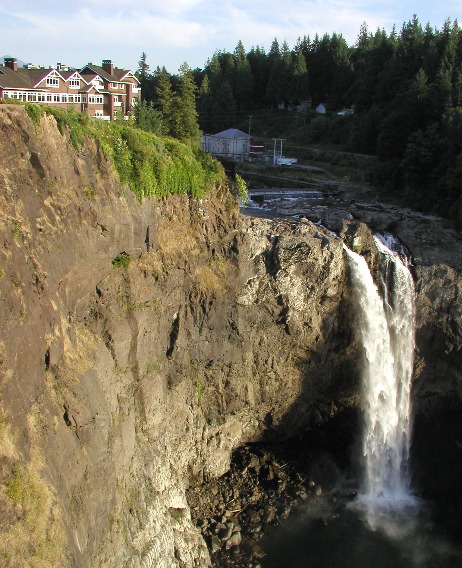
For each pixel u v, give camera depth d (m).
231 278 50.41
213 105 138.75
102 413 33.78
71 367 32.44
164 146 46.22
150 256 43.59
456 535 47.91
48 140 32.06
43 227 30.69
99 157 37.34
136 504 37.41
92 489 31.05
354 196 79.06
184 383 48.22
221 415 52.16
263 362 53.53
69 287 33.91
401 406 59.91
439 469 57.25
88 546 28.92
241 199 57.66
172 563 38.97
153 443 43.28
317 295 53.59
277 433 56.84
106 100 81.94
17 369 26.02
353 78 135.25
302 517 48.97
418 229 62.88
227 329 50.66
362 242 57.47
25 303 27.52
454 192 66.06
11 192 28.02
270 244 52.31
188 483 50.44
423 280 59.09
